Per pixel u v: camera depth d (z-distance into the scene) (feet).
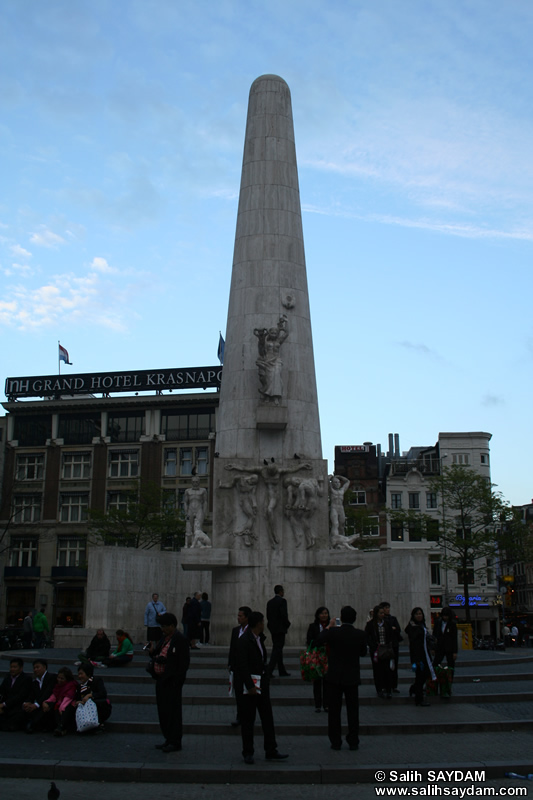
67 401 218.79
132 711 50.88
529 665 76.95
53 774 36.94
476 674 67.15
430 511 238.68
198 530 84.07
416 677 53.21
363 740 43.78
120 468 215.92
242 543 82.48
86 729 44.47
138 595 97.30
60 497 215.92
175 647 41.16
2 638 128.36
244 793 34.50
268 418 83.76
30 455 221.66
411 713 50.37
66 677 46.09
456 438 245.45
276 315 88.43
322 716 49.24
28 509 218.18
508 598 208.64
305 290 90.89
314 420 87.51
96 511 177.78
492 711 51.08
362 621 101.35
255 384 86.63
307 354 89.04
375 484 248.11
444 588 227.20
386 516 237.25
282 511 83.41
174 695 40.81
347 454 251.39
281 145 93.20
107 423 218.79
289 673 63.46
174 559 102.37
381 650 53.78
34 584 209.97
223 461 84.43
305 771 36.65
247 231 91.09
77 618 206.69
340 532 85.15
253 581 81.76
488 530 182.91
